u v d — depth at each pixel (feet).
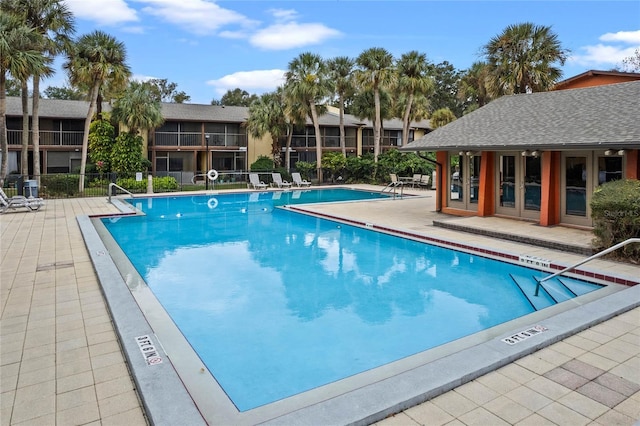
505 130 40.40
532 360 13.30
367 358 15.83
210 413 11.46
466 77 107.65
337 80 94.27
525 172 39.73
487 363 12.68
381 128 108.58
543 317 18.28
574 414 10.42
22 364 13.14
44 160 84.79
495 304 21.66
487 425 10.03
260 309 20.98
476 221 39.19
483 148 38.06
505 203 41.65
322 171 93.91
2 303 18.76
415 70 93.61
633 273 23.06
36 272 23.81
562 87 78.43
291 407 11.76
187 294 23.16
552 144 32.89
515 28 72.38
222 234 40.24
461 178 46.11
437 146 42.78
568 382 11.94
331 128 112.68
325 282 25.43
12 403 10.98
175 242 36.70
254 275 26.84
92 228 36.91
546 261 25.93
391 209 52.03
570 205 36.35
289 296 22.94
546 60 70.44
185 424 9.80
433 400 11.15
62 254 28.19
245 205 61.93
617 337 14.96
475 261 29.91
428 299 22.48
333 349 16.61
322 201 66.80
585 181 35.19
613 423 10.05
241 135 100.89
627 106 35.45
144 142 90.89
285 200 68.23
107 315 17.33
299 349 16.62
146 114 79.92
